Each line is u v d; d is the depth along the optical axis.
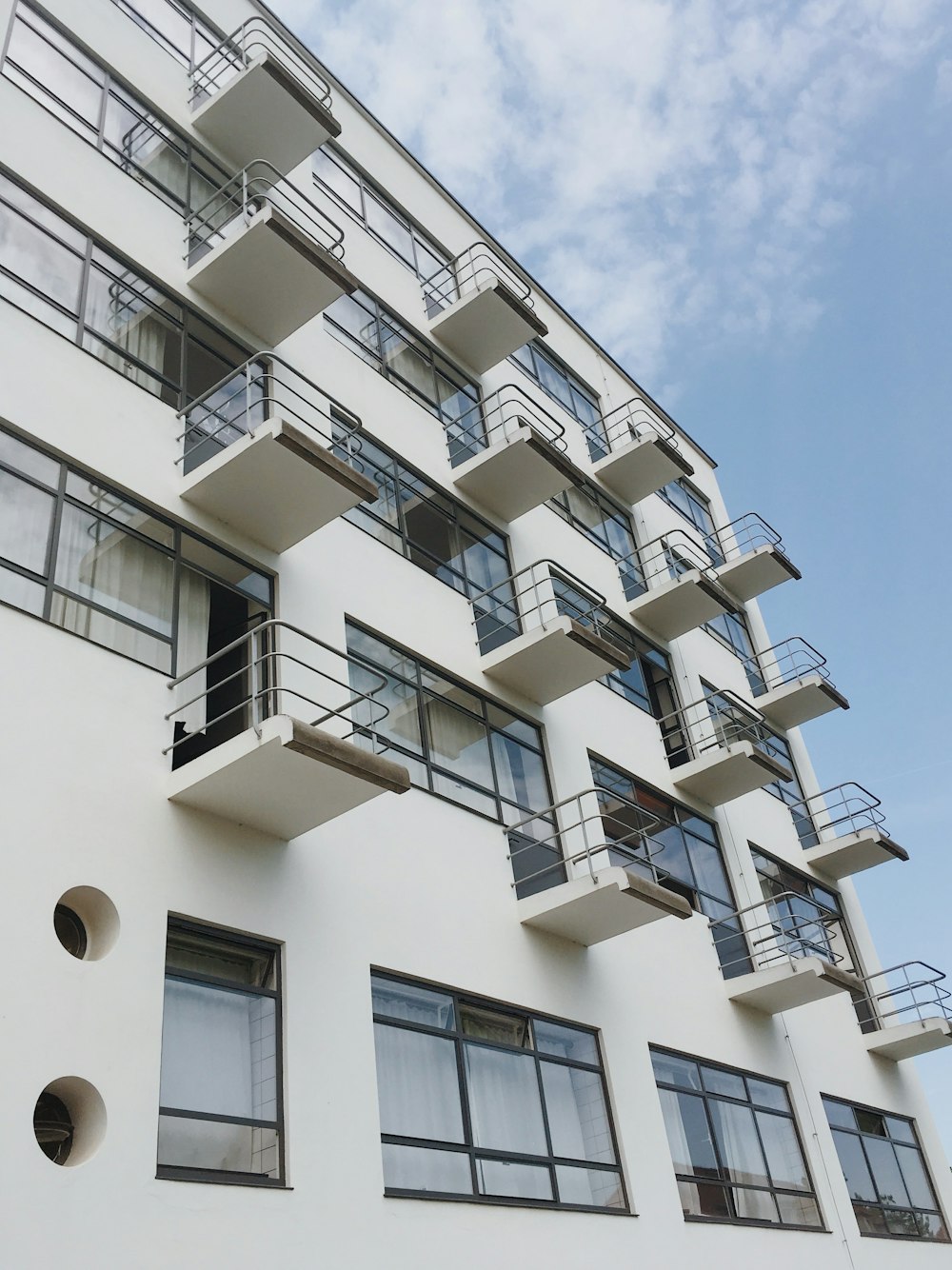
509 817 15.27
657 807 19.22
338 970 11.23
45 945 8.77
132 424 12.52
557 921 14.29
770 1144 17.16
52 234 13.05
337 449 15.98
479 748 15.48
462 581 17.08
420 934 12.51
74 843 9.41
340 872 11.91
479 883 13.89
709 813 20.77
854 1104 20.16
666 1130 14.94
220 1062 9.78
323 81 20.31
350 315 18.16
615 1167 13.64
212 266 14.34
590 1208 12.79
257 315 15.08
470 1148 11.80
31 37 14.24
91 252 13.44
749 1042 17.89
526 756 16.47
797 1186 17.22
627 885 13.59
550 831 15.92
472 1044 12.59
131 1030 9.01
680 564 25.48
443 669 15.53
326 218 16.48
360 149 20.73
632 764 19.02
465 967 12.88
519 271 24.67
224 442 13.56
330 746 10.12
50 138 13.70
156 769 10.47
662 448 23.03
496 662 16.14
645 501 25.66
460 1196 11.22
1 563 10.35
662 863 18.45
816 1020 20.52
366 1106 10.67
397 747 13.98
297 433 12.25
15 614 10.05
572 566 20.53
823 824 25.56
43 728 9.70
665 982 16.59
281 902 11.00
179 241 14.84
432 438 18.33
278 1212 9.34
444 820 13.92
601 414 25.55
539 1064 13.40
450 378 20.05
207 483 12.46
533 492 18.52
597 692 19.25
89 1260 7.92
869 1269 17.52
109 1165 8.34
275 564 13.53
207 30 17.42
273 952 10.80
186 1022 9.69
